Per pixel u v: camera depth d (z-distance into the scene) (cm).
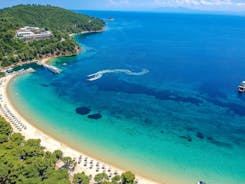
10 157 6531
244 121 10588
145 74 16862
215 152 8562
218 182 7206
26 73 16562
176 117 10919
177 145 8919
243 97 13038
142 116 10975
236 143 9100
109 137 9306
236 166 7900
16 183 5844
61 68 17975
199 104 12194
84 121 10425
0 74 15388
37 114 10881
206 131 9862
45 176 6234
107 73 16888
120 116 10931
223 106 11975
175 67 18738
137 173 7431
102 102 12338
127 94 13362
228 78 16212
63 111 11281
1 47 18950
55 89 13925
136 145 8856
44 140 8875
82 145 8725
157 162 7969
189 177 7356
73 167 7275
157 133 9650
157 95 13288
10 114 10444
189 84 15025
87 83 14938
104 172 7206
